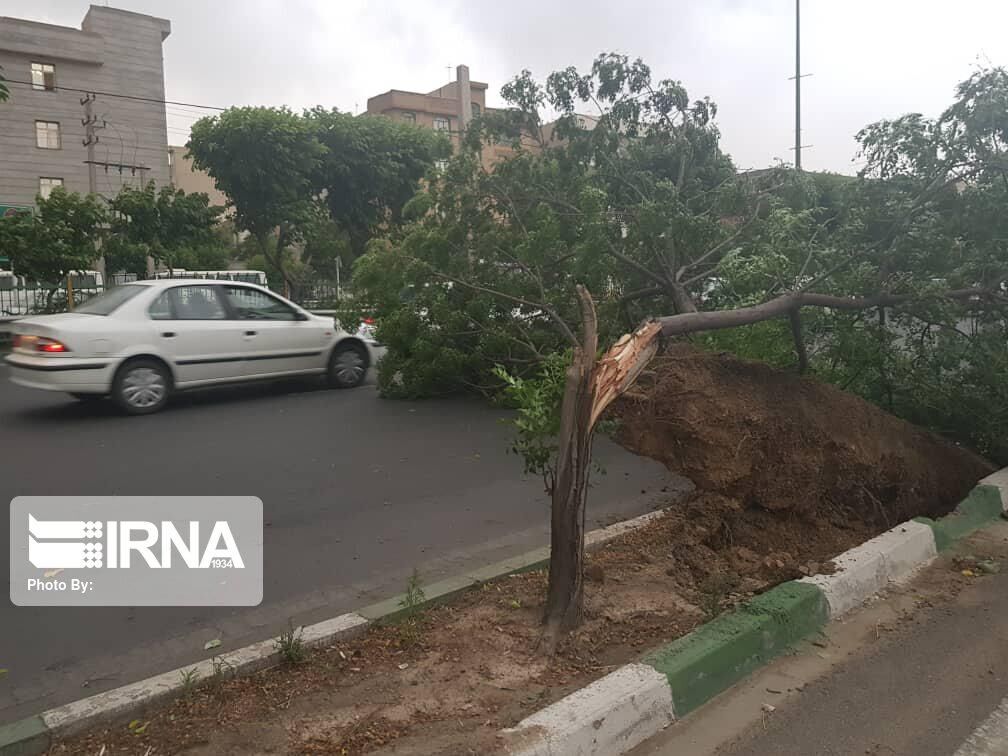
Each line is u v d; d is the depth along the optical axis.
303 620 4.20
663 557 5.04
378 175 29.00
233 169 25.64
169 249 24.08
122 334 9.21
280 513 6.00
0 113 33.44
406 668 3.64
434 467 7.33
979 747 3.30
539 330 10.04
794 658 4.04
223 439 8.34
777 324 7.39
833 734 3.38
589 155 9.80
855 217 7.29
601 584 4.59
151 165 37.16
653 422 5.33
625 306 9.49
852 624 4.42
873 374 7.99
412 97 57.31
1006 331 7.59
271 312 10.77
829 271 6.79
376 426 9.05
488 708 3.33
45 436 8.35
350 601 4.44
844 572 4.68
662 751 3.25
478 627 4.03
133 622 4.16
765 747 3.28
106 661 3.75
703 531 5.31
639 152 9.82
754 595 4.54
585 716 3.16
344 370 11.56
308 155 26.53
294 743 3.06
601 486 6.77
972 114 6.80
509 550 5.27
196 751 3.00
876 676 3.87
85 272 21.72
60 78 34.72
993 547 5.57
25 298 20.67
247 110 25.28
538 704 3.36
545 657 3.76
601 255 8.40
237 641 3.96
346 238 31.09
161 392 9.57
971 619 4.49
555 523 3.96
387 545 5.34
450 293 10.40
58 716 3.10
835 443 5.79
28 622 4.15
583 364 3.79
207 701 3.33
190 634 4.03
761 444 5.52
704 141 9.81
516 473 7.13
